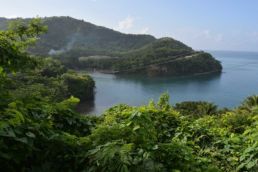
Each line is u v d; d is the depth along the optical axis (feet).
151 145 9.10
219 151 14.35
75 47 483.51
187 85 286.25
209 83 304.91
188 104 88.02
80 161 7.68
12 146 7.00
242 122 26.21
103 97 216.13
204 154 13.98
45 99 10.41
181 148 9.37
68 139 8.04
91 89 214.48
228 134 16.89
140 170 7.38
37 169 7.39
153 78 329.52
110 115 12.71
